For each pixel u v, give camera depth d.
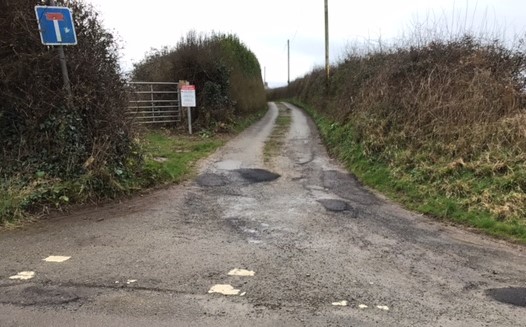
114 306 3.45
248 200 7.23
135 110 9.05
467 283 4.12
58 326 3.13
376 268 4.44
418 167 8.45
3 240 4.97
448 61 10.90
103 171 6.88
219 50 19.12
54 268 4.20
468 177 7.46
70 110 6.81
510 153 7.58
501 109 8.73
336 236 5.47
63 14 6.48
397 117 10.44
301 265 4.44
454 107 9.08
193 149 12.02
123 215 6.11
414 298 3.75
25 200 5.89
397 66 11.97
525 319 3.42
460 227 6.12
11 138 6.73
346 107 14.91
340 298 3.70
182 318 3.29
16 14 6.37
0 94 6.56
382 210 6.92
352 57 19.45
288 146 13.40
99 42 7.45
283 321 3.28
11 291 3.68
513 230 5.76
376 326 3.24
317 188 8.29
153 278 4.00
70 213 6.10
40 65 6.69
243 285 3.90
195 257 4.57
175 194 7.44
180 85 16.19
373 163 9.73
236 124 18.12
